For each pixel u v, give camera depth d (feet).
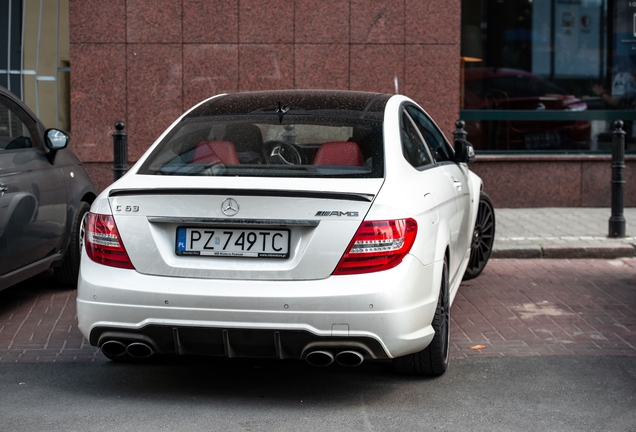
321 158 14.20
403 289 12.85
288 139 14.74
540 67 37.52
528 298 22.12
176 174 14.07
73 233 22.50
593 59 37.70
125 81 35.04
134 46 34.94
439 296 14.64
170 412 13.61
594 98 37.81
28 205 19.74
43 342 17.94
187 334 12.96
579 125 37.76
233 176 13.74
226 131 15.19
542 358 16.75
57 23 35.86
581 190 37.22
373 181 13.52
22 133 20.68
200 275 12.98
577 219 33.78
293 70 35.40
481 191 23.86
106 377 15.53
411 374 15.56
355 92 17.58
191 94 35.24
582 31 37.60
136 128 35.22
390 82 35.68
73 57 34.83
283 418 13.33
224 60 35.19
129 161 35.35
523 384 15.11
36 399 14.26
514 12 37.29
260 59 35.27
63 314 20.40
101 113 35.12
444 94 35.91
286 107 16.07
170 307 12.88
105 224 13.39
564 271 25.84
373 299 12.61
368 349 12.83
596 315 20.29
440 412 13.64
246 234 12.98
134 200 13.32
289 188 13.01
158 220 13.12
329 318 12.62
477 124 37.45
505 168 36.94
